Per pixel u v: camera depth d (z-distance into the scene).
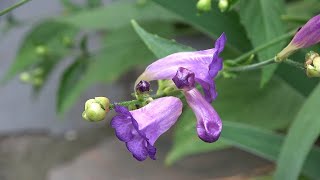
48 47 0.65
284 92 0.59
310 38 0.33
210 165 0.72
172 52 0.36
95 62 0.70
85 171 0.77
